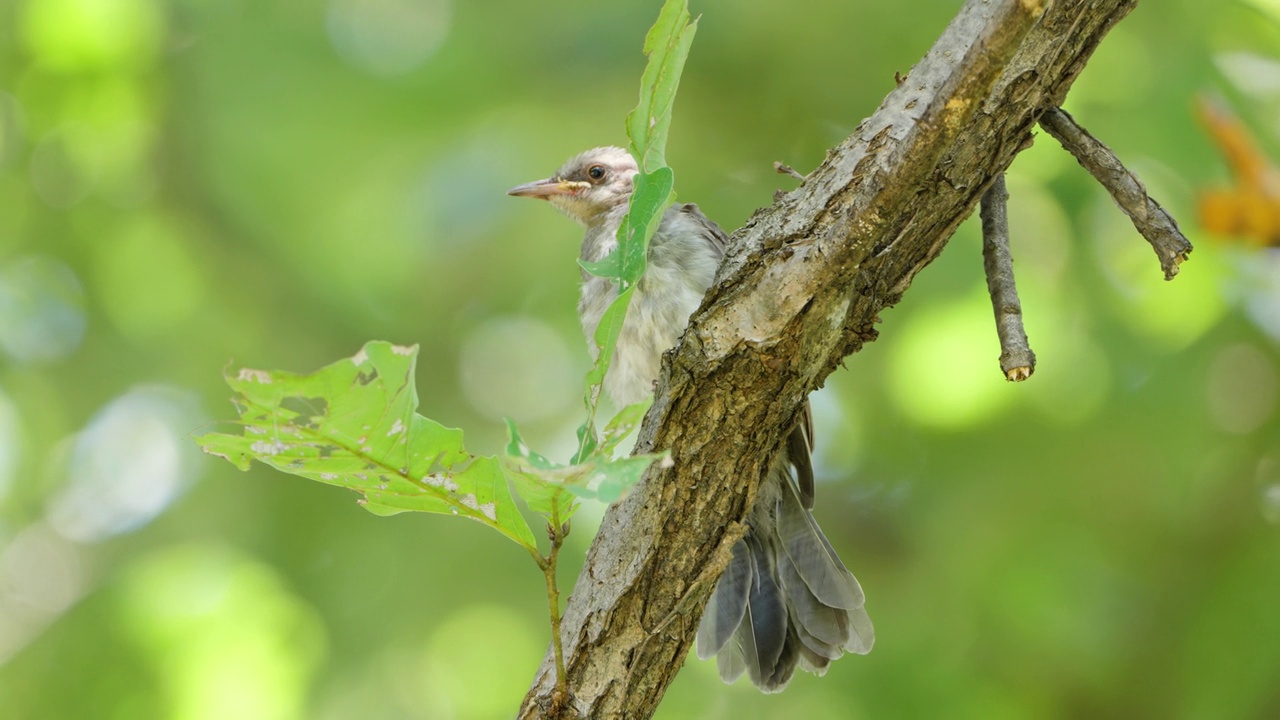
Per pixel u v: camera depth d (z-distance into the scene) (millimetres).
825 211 4695
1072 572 10094
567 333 11633
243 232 11688
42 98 11961
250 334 11711
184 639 10492
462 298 11672
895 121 4734
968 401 10344
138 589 10727
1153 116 9680
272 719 10281
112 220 12016
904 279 4984
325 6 11516
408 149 11352
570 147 11383
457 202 11523
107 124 11922
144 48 11719
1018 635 10070
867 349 10680
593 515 10992
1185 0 9984
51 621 10859
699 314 4809
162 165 11867
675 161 11102
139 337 11938
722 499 4887
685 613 4930
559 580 10742
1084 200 10086
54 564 11789
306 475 4293
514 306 11648
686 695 10734
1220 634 9727
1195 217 7781
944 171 4836
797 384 4797
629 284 4457
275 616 10602
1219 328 10039
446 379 11609
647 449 4914
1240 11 9867
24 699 10336
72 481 11977
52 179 12117
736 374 4742
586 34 10984
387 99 11109
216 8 11555
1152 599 10133
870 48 10750
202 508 11156
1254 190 7488
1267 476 10102
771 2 10695
